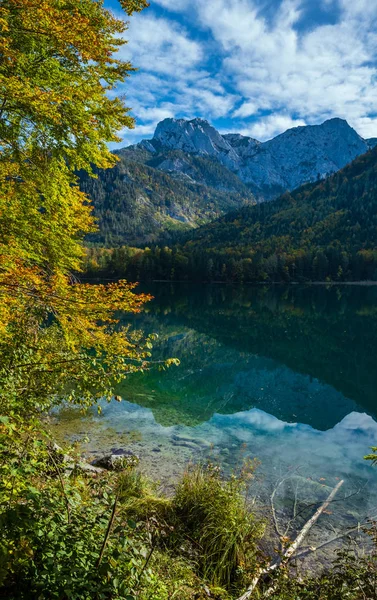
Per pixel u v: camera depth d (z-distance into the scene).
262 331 35.16
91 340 5.75
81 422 12.34
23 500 3.86
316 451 11.33
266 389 18.88
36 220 6.77
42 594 2.46
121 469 8.90
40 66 5.73
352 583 4.20
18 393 4.46
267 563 5.51
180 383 18.91
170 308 54.28
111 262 121.44
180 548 5.52
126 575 2.87
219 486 6.77
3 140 5.70
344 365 23.95
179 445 11.22
